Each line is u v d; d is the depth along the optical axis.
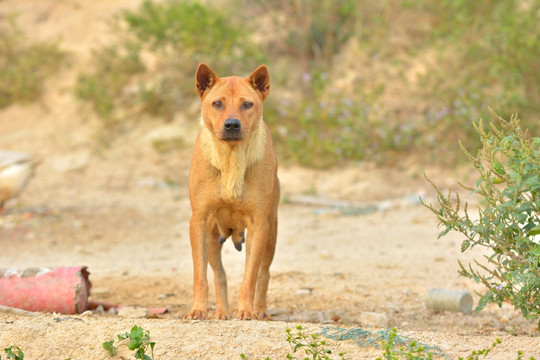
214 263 6.94
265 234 6.57
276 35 22.08
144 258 11.14
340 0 21.67
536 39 17.59
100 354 5.05
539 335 6.34
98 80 21.39
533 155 5.45
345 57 21.11
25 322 5.68
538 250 5.22
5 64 22.62
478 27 19.62
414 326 6.92
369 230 12.80
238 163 6.30
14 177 14.43
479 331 6.65
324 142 18.20
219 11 20.86
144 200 16.09
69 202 16.02
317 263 10.29
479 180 5.66
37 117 21.22
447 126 18.14
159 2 22.77
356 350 5.07
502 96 17.44
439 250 10.97
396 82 19.86
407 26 21.33
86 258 11.18
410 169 17.30
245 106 6.36
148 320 5.80
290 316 7.31
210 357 4.96
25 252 11.68
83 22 23.80
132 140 19.94
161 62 21.50
